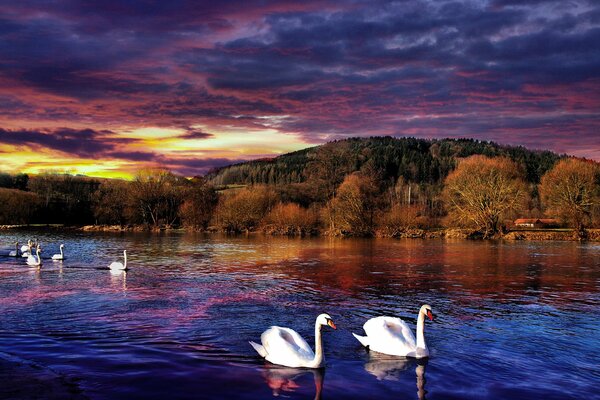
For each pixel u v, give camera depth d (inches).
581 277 1302.9
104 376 517.0
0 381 498.3
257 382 505.0
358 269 1457.9
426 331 719.7
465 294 1034.1
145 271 1386.6
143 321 761.6
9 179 5349.4
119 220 4397.1
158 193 4323.3
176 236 3260.3
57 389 480.1
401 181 6466.5
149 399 460.1
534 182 5772.6
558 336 693.9
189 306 883.4
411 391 486.0
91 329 709.3
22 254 1843.0
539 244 2620.6
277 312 839.1
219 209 3941.9
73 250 2092.8
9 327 717.3
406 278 1269.7
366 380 514.6
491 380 518.9
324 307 887.1
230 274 1332.4
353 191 3415.4
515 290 1087.6
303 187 4936.0
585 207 3253.0
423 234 3277.6
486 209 3331.7
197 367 547.8
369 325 645.3
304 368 548.1
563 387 501.7
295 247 2319.1
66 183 5093.5
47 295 982.4
